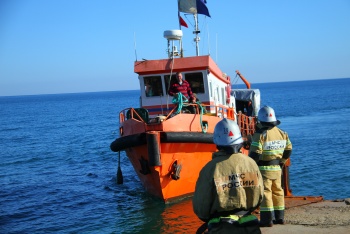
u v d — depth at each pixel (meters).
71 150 31.41
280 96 121.00
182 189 13.17
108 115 79.56
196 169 13.10
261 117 6.51
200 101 14.35
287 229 6.66
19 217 13.08
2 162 26.48
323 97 103.56
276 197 6.89
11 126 60.16
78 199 15.19
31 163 25.64
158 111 14.77
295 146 26.33
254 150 6.40
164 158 12.20
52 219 12.71
